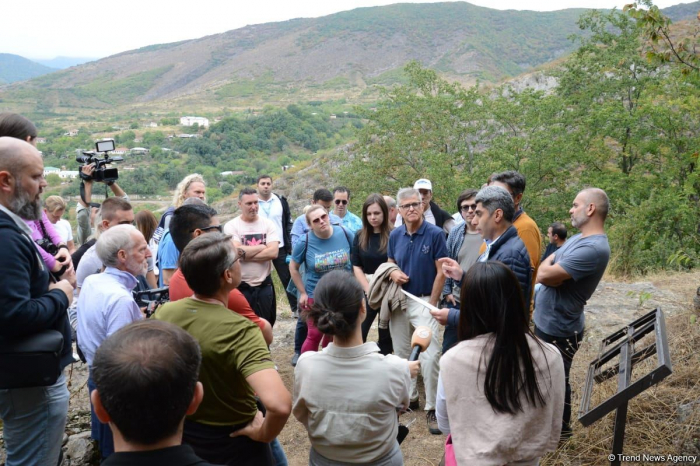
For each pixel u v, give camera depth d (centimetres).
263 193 723
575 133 2341
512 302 225
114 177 565
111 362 149
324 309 246
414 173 2619
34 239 307
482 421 223
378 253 507
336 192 709
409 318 455
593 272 346
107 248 306
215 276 247
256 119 18988
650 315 331
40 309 250
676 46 557
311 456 266
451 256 471
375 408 248
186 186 522
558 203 2286
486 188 357
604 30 2553
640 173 2181
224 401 243
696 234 1641
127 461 147
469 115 2606
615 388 381
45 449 280
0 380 252
